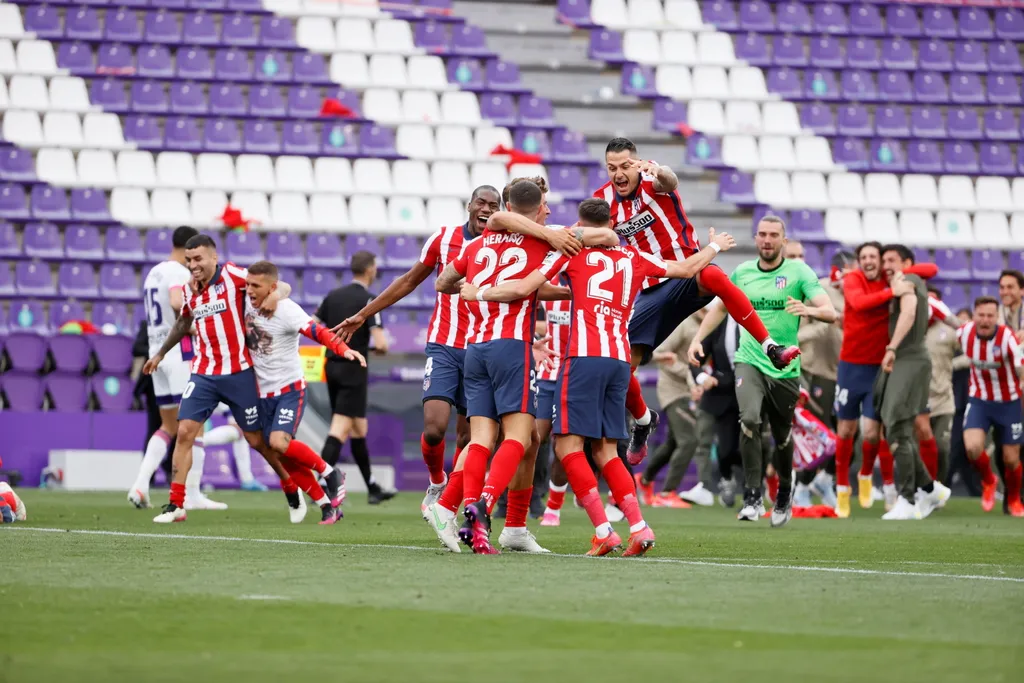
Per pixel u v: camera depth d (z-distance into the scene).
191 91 75.88
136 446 57.78
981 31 88.69
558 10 86.19
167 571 19.45
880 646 13.16
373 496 45.03
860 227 78.94
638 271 23.84
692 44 85.62
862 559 24.44
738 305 28.72
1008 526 37.22
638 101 82.00
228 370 33.50
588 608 15.66
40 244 68.06
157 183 72.56
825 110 83.56
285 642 13.11
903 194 80.69
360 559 21.75
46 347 59.78
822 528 35.25
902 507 41.66
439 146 77.94
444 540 23.61
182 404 33.66
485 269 22.88
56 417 57.12
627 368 23.12
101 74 75.31
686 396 47.19
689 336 46.66
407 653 12.56
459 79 81.12
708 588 17.88
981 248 78.75
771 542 28.81
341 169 75.19
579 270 22.92
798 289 35.41
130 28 77.50
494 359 22.88
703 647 13.02
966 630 14.31
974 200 81.25
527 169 76.50
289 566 20.38
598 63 83.88
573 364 22.86
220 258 69.88
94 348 59.88
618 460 23.56
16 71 74.88
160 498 46.56
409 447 58.41
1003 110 84.50
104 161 72.31
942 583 19.25
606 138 80.50
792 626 14.44
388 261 71.19
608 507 38.03
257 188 73.31
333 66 79.69
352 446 44.75
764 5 88.12
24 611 15.02
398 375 59.12
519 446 22.89
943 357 49.72
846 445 43.03
